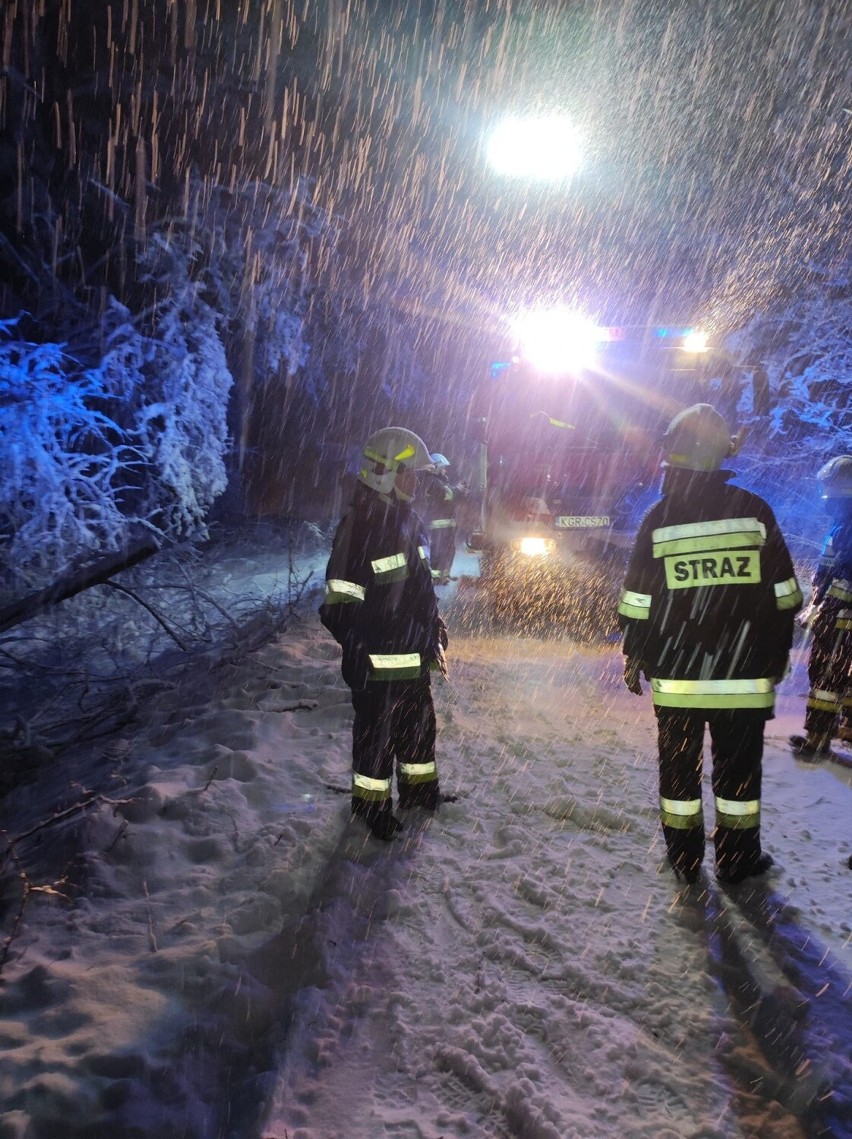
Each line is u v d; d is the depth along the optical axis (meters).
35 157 9.80
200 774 4.24
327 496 17.27
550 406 7.46
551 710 5.32
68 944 2.97
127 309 10.16
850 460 4.58
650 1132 2.21
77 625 8.35
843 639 4.62
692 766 3.27
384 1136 2.22
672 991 2.73
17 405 8.80
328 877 3.34
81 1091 2.27
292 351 12.95
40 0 9.36
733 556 3.12
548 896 3.23
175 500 10.61
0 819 4.40
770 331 13.18
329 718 5.04
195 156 11.03
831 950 2.91
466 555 10.83
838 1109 2.27
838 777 4.40
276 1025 2.62
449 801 4.03
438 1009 2.66
